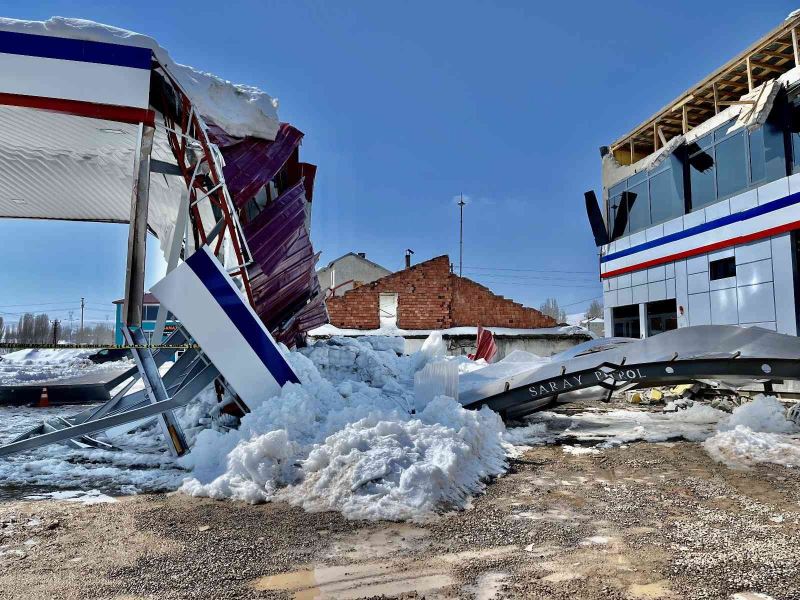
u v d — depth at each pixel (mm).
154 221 9617
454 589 2311
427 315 21766
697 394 9117
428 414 5602
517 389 6531
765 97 9242
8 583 2363
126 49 5449
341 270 35281
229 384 5484
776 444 5129
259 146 6609
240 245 6223
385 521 3244
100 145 7375
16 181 8438
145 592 2281
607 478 4281
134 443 5836
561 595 2238
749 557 2629
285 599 2221
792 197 8922
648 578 2396
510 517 3314
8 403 10648
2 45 5207
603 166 15555
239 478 3932
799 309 8750
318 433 4742
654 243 12805
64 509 3494
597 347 7820
